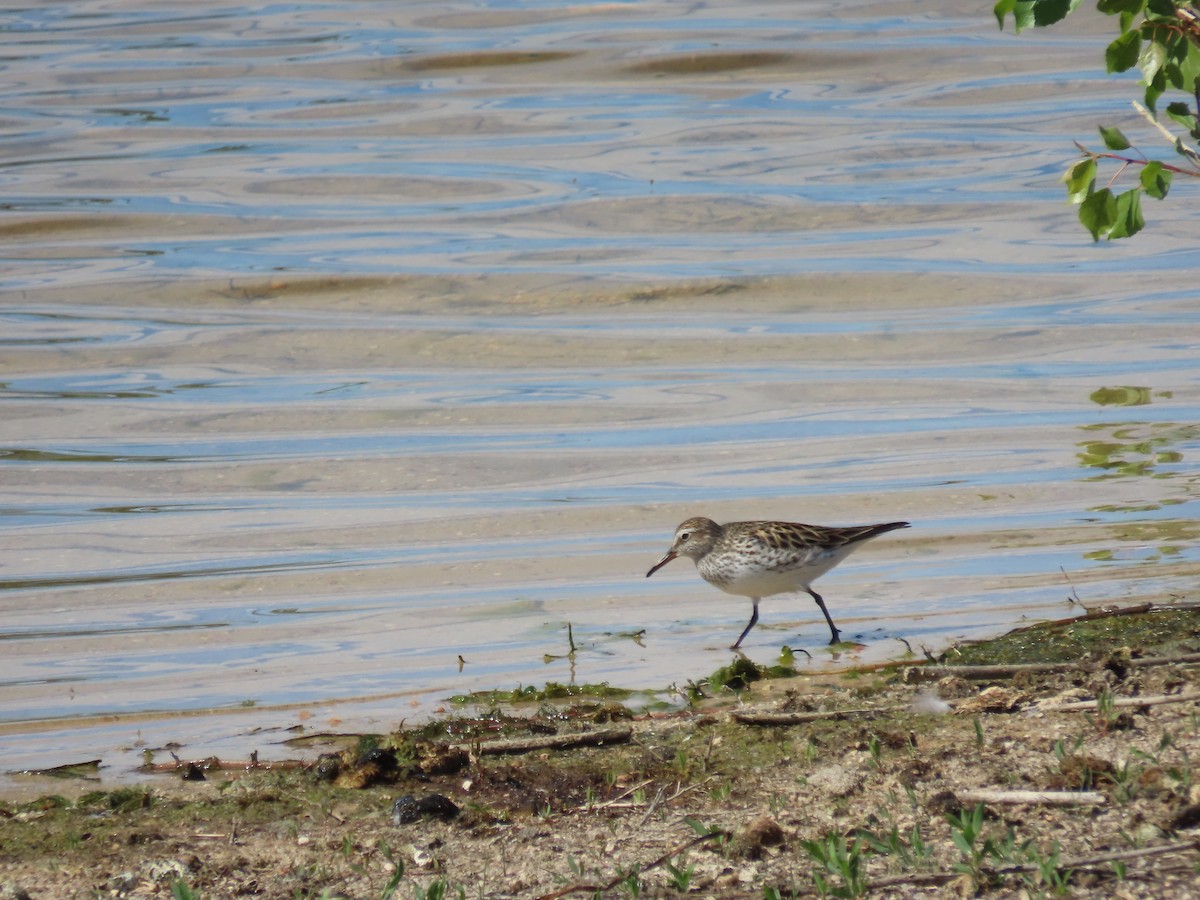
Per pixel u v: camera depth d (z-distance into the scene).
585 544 14.55
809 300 23.05
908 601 12.59
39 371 20.62
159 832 8.35
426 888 7.33
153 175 30.64
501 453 17.19
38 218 27.94
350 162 31.39
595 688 10.89
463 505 15.65
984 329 21.23
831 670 11.02
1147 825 7.09
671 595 13.24
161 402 19.30
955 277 23.55
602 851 7.59
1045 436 16.86
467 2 45.38
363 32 42.09
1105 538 13.67
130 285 24.64
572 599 13.20
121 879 7.67
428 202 28.69
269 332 22.33
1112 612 11.41
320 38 41.56
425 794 8.73
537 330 22.03
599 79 36.75
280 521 15.33
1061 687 9.55
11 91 36.75
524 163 30.83
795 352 20.70
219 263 25.52
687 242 25.83
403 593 13.45
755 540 11.91
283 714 10.73
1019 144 30.41
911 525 14.42
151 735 10.38
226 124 34.19
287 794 8.91
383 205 28.67
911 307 22.53
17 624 12.82
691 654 11.70
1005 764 8.20
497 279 24.27
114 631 12.65
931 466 16.08
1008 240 25.20
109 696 11.22
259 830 8.34
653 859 7.43
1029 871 6.68
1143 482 15.20
